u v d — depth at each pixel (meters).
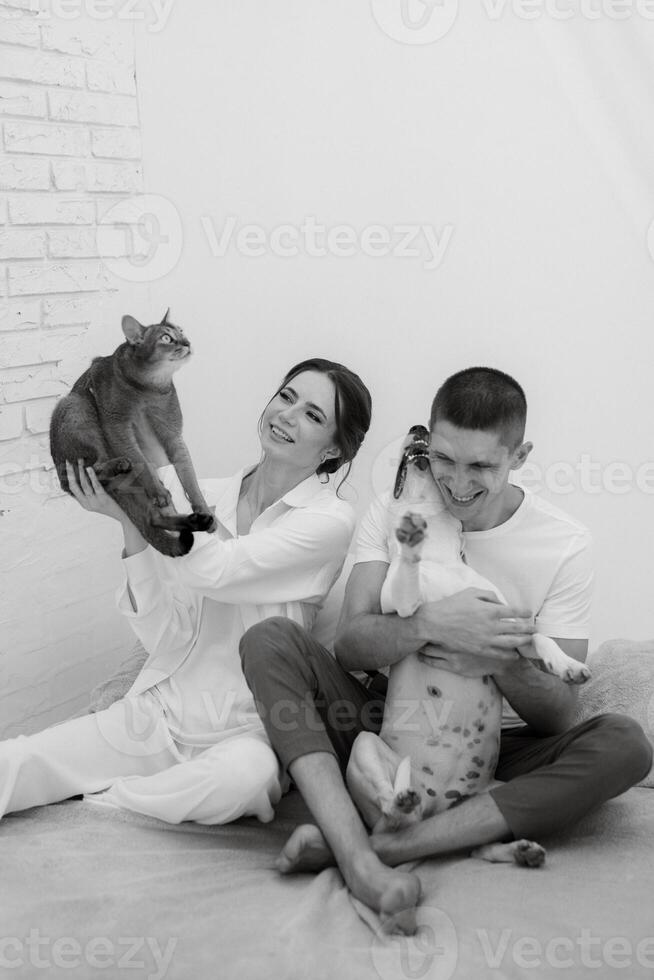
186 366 2.68
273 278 2.73
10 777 1.75
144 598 1.85
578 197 2.59
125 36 2.41
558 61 2.53
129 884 1.56
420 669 1.69
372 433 2.78
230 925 1.47
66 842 1.69
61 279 2.29
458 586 1.71
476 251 2.67
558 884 1.55
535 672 1.71
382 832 1.59
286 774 1.74
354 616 1.77
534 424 2.71
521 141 2.59
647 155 2.55
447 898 1.52
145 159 2.49
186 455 1.76
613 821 1.74
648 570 2.72
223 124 2.62
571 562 1.82
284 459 1.88
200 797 1.68
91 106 2.34
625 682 2.08
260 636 1.68
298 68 2.64
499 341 2.69
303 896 1.53
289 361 2.79
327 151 2.68
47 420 2.28
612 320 2.62
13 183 2.16
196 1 2.51
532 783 1.60
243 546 1.77
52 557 2.32
